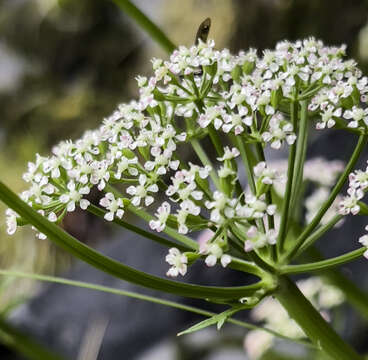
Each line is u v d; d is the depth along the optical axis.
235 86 0.19
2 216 0.35
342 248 0.39
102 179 0.19
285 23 0.63
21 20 0.93
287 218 0.19
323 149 0.43
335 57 0.20
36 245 0.69
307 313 0.19
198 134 0.20
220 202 0.18
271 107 0.19
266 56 0.19
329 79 0.19
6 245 0.69
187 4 0.73
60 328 0.48
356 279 0.37
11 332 0.26
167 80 0.19
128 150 0.19
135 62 0.90
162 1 0.76
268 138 0.19
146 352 0.45
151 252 0.50
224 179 0.18
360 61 0.44
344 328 0.33
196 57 0.19
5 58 0.93
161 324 0.46
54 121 0.86
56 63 0.91
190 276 0.46
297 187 0.19
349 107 0.19
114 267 0.18
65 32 0.92
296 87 0.19
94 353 0.25
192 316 0.45
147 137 0.19
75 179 0.19
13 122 0.87
